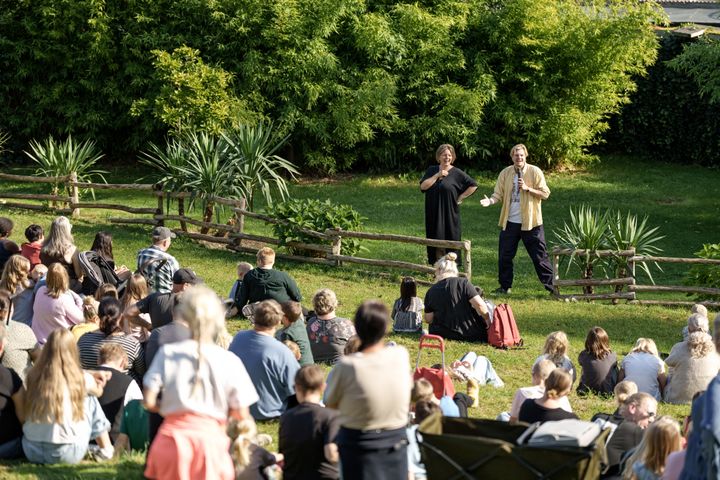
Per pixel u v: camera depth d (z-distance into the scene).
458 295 11.20
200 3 21.28
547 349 9.06
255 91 21.52
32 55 21.67
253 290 10.91
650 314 13.59
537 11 22.80
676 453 5.29
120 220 16.62
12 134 22.69
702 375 9.03
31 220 16.52
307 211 15.34
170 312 8.45
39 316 8.77
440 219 14.82
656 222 20.08
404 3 22.91
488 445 5.05
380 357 4.95
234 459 5.56
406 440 5.00
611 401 9.05
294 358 7.57
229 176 16.33
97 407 6.71
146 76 21.83
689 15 28.61
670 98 25.77
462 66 22.81
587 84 23.44
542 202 21.47
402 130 22.89
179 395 4.69
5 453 6.51
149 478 4.80
